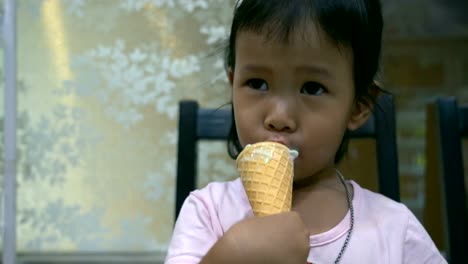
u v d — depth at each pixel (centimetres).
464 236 95
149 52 138
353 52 63
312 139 60
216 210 69
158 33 138
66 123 139
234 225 50
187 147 97
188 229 67
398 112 179
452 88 181
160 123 139
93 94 138
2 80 135
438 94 181
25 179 138
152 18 138
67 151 139
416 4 176
